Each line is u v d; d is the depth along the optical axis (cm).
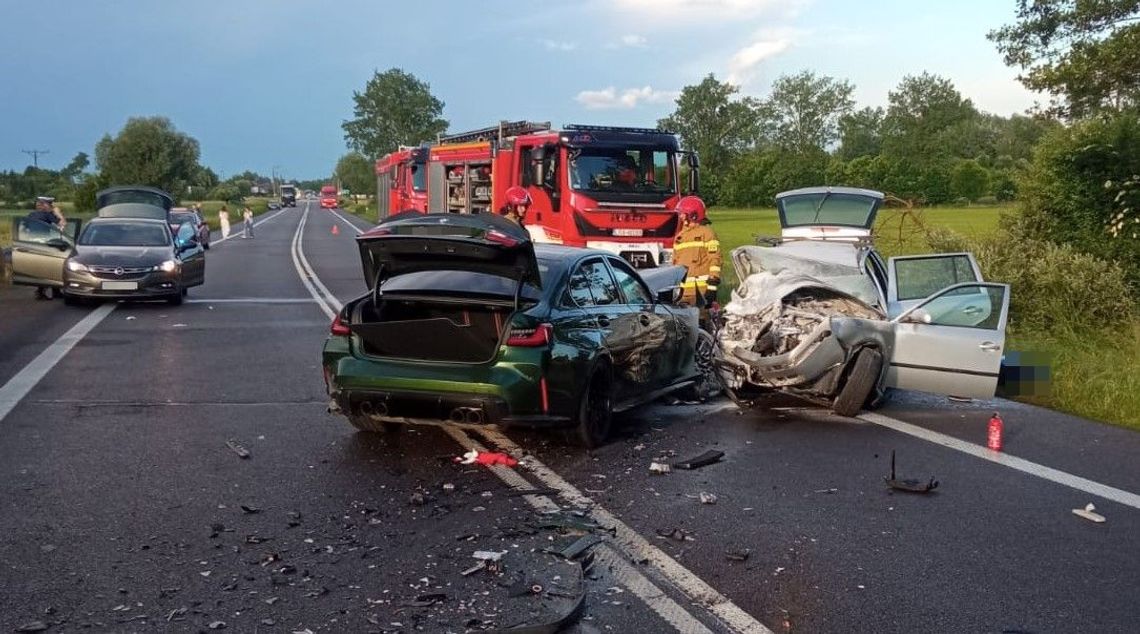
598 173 1681
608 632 437
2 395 927
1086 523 611
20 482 647
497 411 706
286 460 718
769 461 753
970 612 468
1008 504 648
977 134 10706
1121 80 1881
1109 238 1684
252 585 480
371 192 12188
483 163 2041
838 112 10306
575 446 774
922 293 1078
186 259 1770
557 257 812
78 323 1462
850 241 1166
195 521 575
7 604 451
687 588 491
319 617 445
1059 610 472
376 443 772
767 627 445
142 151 7406
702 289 1301
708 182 9050
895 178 8081
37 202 2077
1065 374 1076
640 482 682
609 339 790
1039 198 1753
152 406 894
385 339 728
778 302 991
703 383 1062
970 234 2003
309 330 1420
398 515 594
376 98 11888
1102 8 1864
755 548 552
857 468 736
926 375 946
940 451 796
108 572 493
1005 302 952
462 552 532
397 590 478
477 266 735
